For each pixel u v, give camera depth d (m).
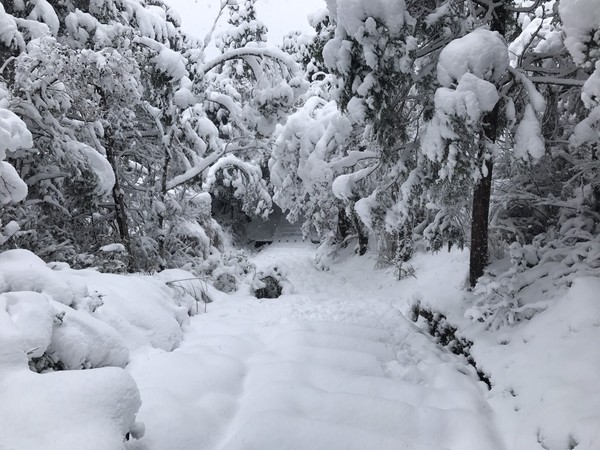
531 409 3.39
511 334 4.59
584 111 6.52
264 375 4.08
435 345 5.50
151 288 5.79
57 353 3.29
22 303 3.23
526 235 7.32
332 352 4.70
